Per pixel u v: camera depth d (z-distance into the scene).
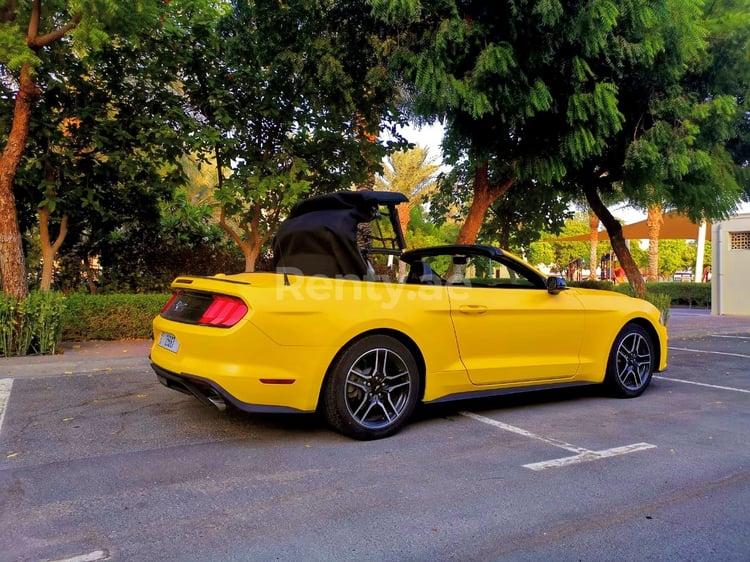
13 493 3.29
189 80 10.10
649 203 10.51
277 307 3.99
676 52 8.60
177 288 4.74
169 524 2.92
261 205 10.59
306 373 4.07
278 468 3.73
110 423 4.74
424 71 7.54
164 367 4.38
